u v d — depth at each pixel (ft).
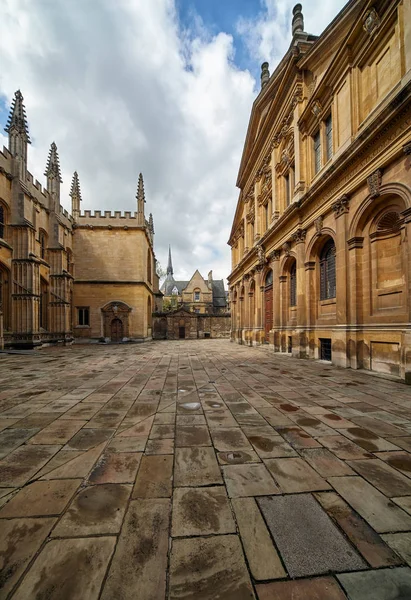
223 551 6.52
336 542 6.80
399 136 25.85
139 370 33.45
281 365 36.91
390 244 29.32
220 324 150.82
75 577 5.83
